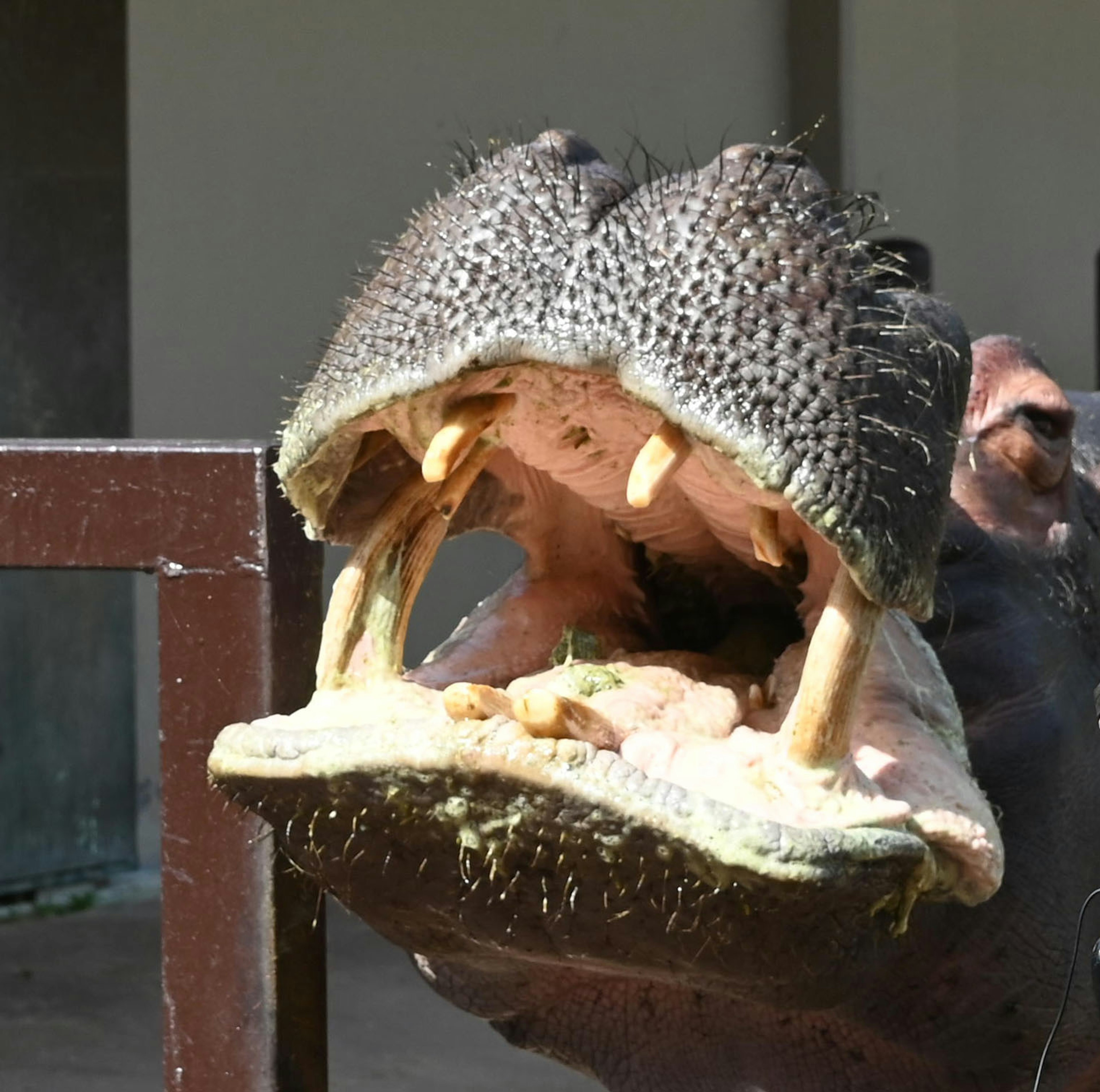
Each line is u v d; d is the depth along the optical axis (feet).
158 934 33.78
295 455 11.93
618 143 42.70
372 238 39.47
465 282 11.75
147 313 37.01
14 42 35.40
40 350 36.01
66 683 36.55
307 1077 13.55
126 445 13.51
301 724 11.91
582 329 11.65
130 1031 28.45
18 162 35.53
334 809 11.74
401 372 11.71
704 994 13.06
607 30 42.50
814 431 11.62
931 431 11.89
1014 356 13.44
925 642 12.60
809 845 11.46
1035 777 13.00
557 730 11.56
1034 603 13.15
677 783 11.65
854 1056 13.10
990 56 49.65
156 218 37.06
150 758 37.68
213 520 13.39
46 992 30.37
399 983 31.14
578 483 12.34
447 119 40.27
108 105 36.35
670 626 12.98
